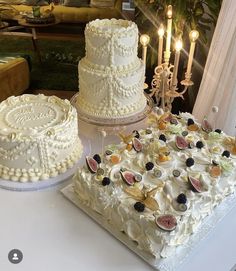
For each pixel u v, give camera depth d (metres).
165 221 0.64
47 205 0.77
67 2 2.58
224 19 1.01
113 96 0.97
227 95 1.04
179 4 1.22
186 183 0.73
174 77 1.03
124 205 0.69
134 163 0.79
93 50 0.94
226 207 0.77
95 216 0.74
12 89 1.67
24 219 0.74
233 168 0.79
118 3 2.54
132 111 1.00
